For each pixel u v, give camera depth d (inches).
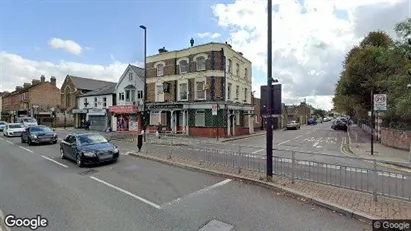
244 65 1342.3
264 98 322.7
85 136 514.9
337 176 288.4
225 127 1095.0
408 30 542.9
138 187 319.6
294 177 324.5
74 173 402.0
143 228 203.8
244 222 213.3
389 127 780.0
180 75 1189.7
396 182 246.4
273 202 260.5
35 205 257.8
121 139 938.1
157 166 449.7
